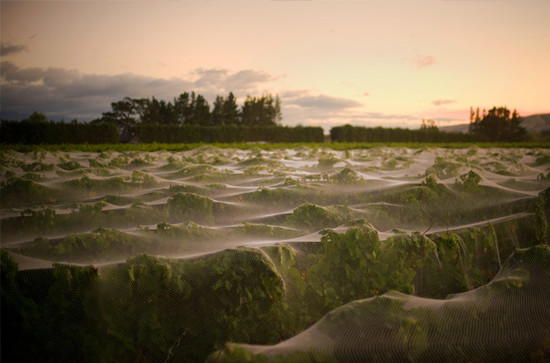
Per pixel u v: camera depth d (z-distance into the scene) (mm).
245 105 70250
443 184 6547
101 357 3029
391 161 10617
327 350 2754
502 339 3160
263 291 3389
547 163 11352
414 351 2904
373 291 3959
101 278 3117
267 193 6414
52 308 2982
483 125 72062
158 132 31578
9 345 2891
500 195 6668
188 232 4211
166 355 3178
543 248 4250
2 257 2898
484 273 5250
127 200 6453
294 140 37969
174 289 3230
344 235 3951
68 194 6758
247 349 2664
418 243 4336
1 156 10703
